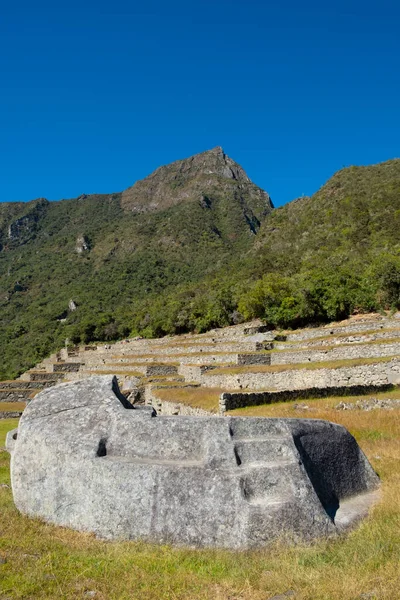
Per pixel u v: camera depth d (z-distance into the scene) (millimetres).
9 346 89438
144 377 31594
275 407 18125
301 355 27719
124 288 121438
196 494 6336
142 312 80875
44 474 7281
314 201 115500
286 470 6535
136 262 142375
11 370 70250
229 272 99188
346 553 5809
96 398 7867
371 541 6039
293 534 6055
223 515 6176
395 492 7980
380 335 28266
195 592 5109
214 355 31828
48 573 5406
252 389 24656
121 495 6566
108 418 7484
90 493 6777
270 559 5727
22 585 5066
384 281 41562
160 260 142875
